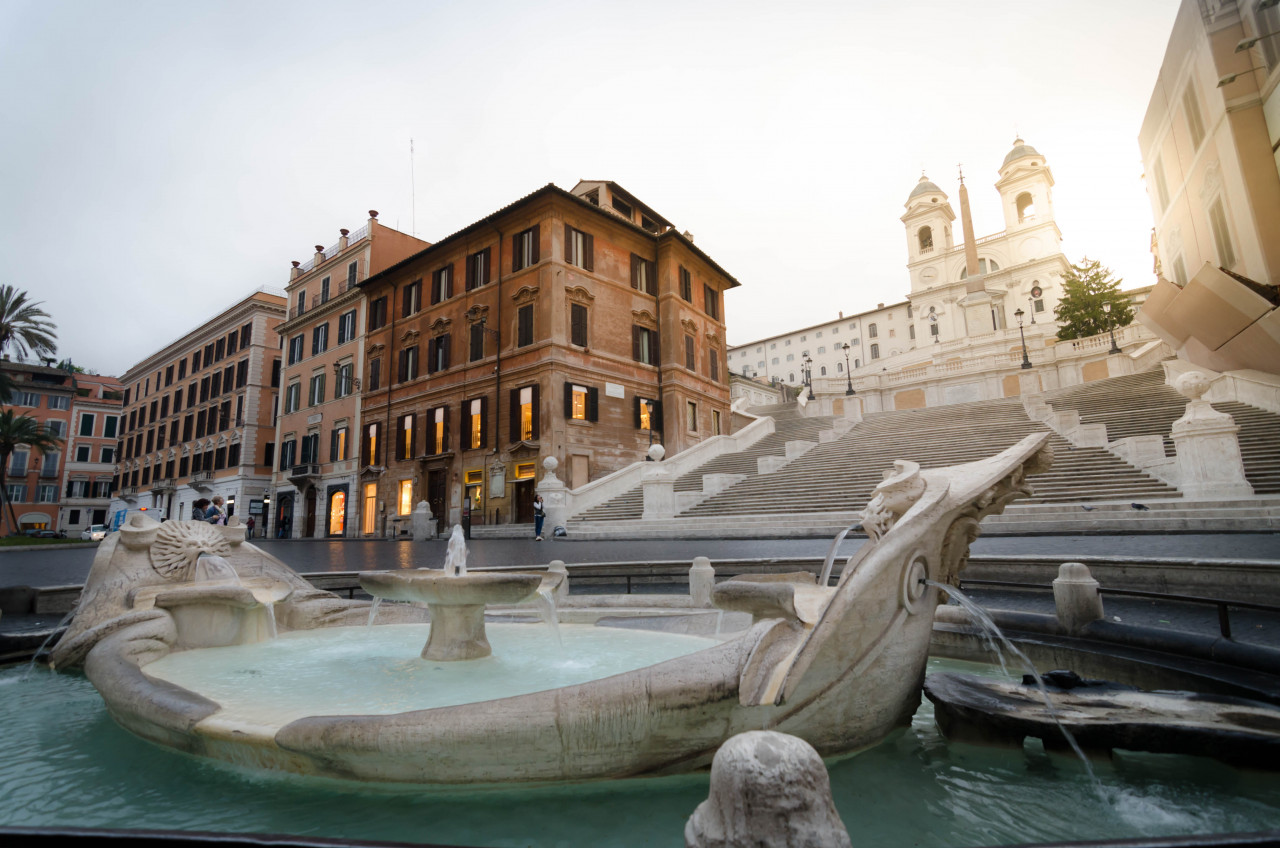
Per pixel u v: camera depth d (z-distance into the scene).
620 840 2.52
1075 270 50.78
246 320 50.97
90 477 68.25
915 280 76.38
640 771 2.95
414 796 2.91
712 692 2.87
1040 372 37.19
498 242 32.62
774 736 1.67
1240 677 3.90
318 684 4.21
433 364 34.97
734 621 6.16
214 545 6.80
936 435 24.56
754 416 43.34
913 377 40.69
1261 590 6.40
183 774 3.28
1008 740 3.36
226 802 2.94
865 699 3.29
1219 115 11.71
